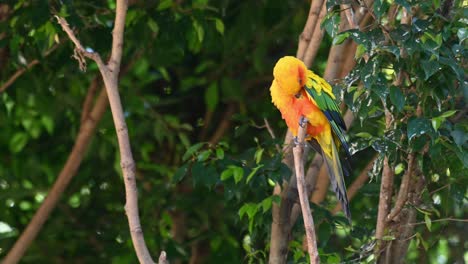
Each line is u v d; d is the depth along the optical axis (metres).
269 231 11.45
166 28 12.98
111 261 14.95
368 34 9.41
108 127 14.82
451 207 12.61
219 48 15.58
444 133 9.66
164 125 15.04
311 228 8.24
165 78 15.23
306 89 9.56
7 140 15.92
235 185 11.16
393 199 11.40
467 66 9.92
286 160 11.22
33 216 14.23
